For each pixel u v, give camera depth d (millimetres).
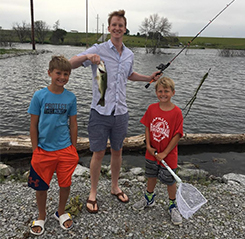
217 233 2977
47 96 2598
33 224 2834
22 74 18594
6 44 57562
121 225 3037
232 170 5828
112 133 3242
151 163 3133
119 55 3033
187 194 2961
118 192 3639
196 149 6809
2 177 4566
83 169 4887
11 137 6066
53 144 2676
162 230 2990
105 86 2951
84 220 3088
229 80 20094
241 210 3459
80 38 98250
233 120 9844
